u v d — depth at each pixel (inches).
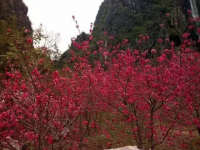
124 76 281.9
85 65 285.0
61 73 391.2
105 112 486.6
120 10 2222.0
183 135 424.2
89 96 294.0
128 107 275.0
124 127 440.8
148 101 278.4
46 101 190.5
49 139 191.8
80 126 299.7
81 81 304.8
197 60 308.5
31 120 193.0
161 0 2010.3
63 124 233.0
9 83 224.7
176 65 269.6
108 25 2222.0
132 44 1814.7
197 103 301.9
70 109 237.8
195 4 1612.9
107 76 310.0
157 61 279.6
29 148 238.1
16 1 1078.4
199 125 295.6
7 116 184.1
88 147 365.1
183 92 272.5
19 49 204.7
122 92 277.6
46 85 247.1
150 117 273.6
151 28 1836.9
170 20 1636.3
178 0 1793.8
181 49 286.4
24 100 201.8
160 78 270.5
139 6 2132.1
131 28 2023.9
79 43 286.5
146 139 363.9
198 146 365.1
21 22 994.1
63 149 245.4
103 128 428.8
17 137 217.3
